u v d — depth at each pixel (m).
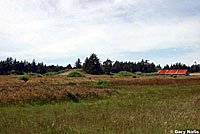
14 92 14.58
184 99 13.95
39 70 148.62
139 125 7.14
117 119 8.16
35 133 6.53
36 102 13.52
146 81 37.97
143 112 9.63
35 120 8.30
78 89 18.33
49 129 6.79
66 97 15.40
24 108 11.83
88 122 7.82
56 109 11.34
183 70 112.56
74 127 7.00
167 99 15.02
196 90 22.00
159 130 6.48
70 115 9.30
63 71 117.88
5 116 9.21
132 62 176.12
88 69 116.06
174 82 37.03
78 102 15.16
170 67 189.25
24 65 150.75
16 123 7.78
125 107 11.68
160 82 36.09
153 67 176.88
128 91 22.80
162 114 8.81
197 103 11.78
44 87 17.27
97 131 6.53
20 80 33.25
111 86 28.94
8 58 157.00
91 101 15.91
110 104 13.27
